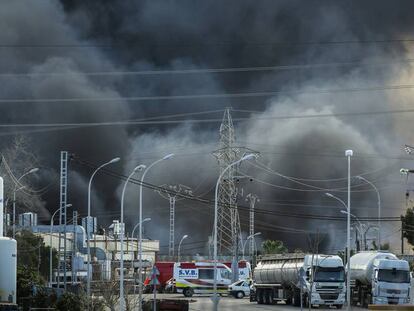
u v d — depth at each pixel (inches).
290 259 5088.6
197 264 6761.8
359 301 5027.1
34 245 6240.2
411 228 7052.2
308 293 4613.7
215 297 3555.6
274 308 4682.6
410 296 4817.9
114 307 4040.4
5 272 3142.2
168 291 7199.8
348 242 4461.1
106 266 6702.8
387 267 4680.1
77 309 3754.9
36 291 3956.7
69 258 6884.8
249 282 6515.8
